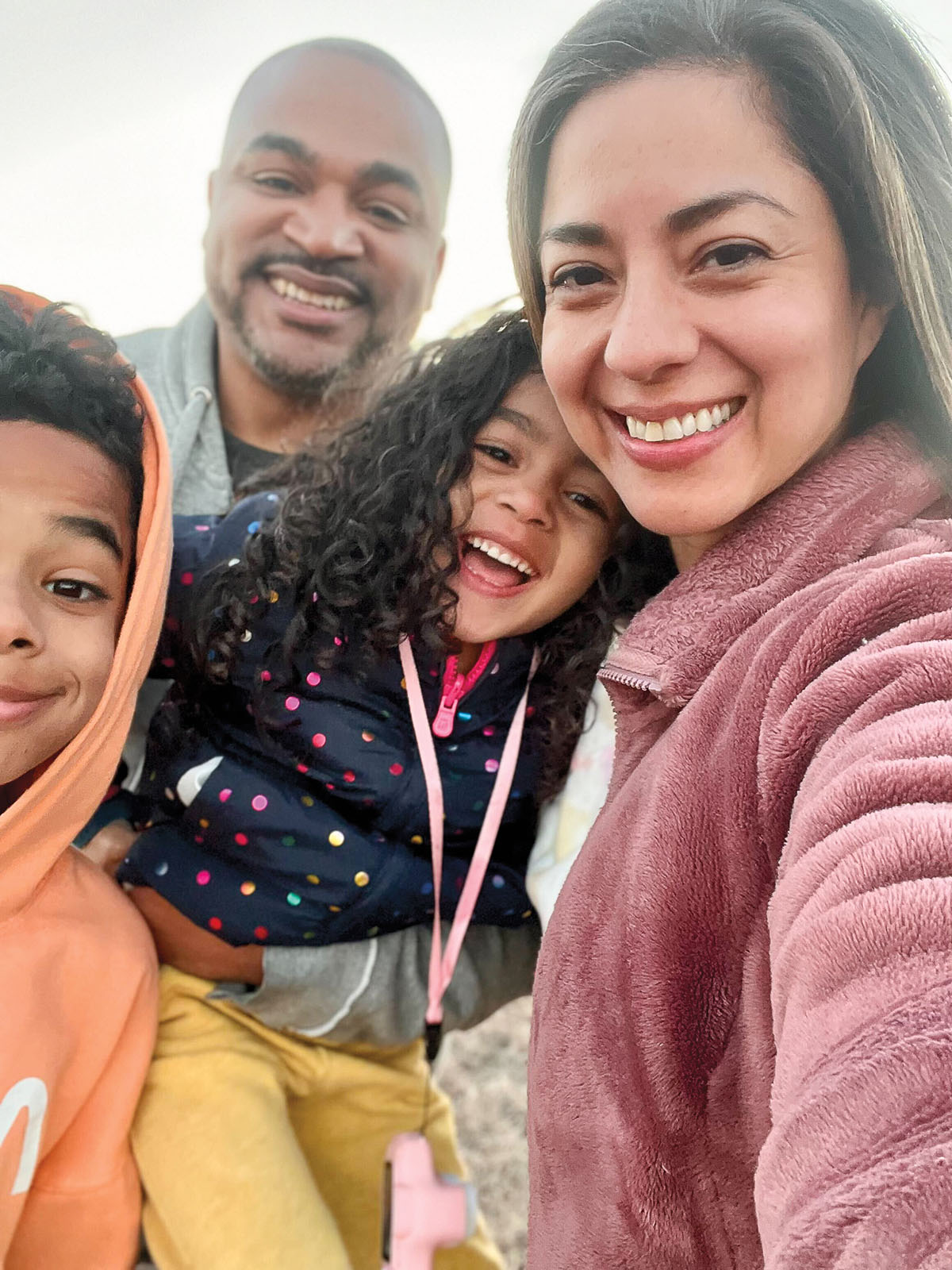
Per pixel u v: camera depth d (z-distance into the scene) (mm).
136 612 454
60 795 437
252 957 540
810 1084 203
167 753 560
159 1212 495
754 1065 296
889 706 258
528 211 406
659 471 369
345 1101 590
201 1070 522
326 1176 586
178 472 772
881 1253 169
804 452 362
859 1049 196
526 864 570
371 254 820
